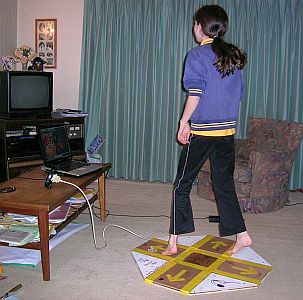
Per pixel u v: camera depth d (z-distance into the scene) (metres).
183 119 2.35
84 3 4.57
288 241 3.00
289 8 4.27
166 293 2.22
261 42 4.34
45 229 2.25
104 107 4.68
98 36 4.57
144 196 4.10
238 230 2.59
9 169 3.74
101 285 2.29
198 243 2.87
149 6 4.42
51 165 2.98
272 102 4.41
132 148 4.70
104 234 3.04
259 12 4.31
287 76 4.35
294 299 2.19
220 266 2.53
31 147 3.89
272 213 3.68
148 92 4.57
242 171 3.61
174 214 2.57
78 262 2.57
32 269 2.46
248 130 4.26
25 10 4.80
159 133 4.66
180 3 4.39
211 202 3.91
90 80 4.66
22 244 2.25
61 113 4.27
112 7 4.51
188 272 2.44
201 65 2.31
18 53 4.34
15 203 2.22
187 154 2.45
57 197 2.33
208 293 2.23
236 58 2.30
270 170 3.62
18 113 3.83
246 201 3.65
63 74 4.84
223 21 2.37
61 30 4.76
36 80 3.92
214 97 2.35
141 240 2.94
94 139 4.60
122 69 4.60
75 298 2.15
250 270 2.49
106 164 3.21
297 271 2.52
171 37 4.44
